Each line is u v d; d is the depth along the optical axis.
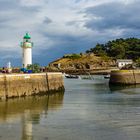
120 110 48.62
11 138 32.69
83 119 41.50
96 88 94.19
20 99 61.34
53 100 61.25
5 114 44.59
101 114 45.09
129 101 59.50
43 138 32.78
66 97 67.31
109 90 85.88
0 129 35.97
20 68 89.50
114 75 111.25
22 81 66.06
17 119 41.19
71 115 44.25
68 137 33.16
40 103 56.38
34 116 43.28
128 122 39.75
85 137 33.19
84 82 130.25
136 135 33.94
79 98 65.06
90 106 53.00
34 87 70.50
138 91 81.69
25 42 90.12
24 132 34.84
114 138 32.88
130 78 110.56
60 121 40.19
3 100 58.94
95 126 37.66
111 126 37.69
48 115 44.19
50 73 78.00
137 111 47.69
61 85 82.75
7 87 61.34
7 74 61.78
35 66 89.00
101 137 33.19
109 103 56.81
